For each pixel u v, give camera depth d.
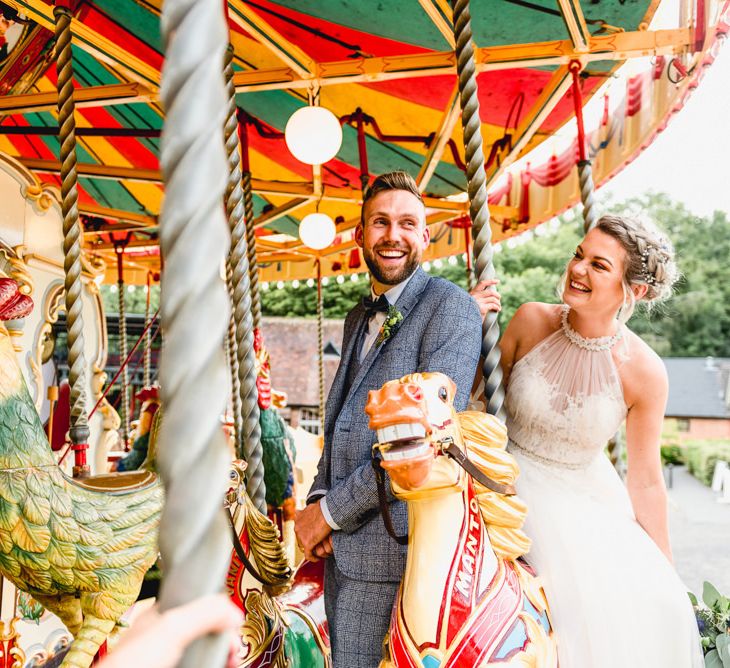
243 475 2.07
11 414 1.81
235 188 2.43
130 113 6.05
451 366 1.94
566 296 2.19
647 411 2.27
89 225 7.77
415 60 4.18
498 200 7.20
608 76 4.63
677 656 1.93
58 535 1.85
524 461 2.30
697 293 36.28
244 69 5.35
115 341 11.52
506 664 1.61
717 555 9.01
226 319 0.62
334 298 20.58
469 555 1.70
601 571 1.98
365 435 2.02
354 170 6.85
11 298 1.86
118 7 4.56
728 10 3.21
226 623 0.59
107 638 2.09
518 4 4.07
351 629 1.94
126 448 6.52
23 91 4.91
